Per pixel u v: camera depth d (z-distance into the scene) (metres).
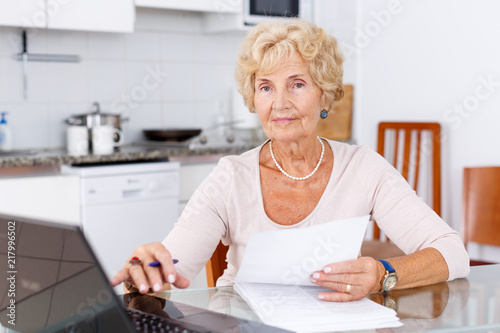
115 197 2.71
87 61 3.14
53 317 0.82
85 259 0.77
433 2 2.92
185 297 1.08
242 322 0.94
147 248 1.06
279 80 1.27
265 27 1.30
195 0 3.05
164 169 2.85
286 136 1.29
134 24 3.26
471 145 2.79
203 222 1.31
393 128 3.06
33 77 2.99
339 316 0.95
